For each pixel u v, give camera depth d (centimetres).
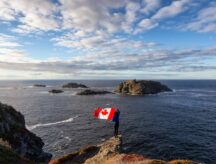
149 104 14500
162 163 2427
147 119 9800
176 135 7200
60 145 6488
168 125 8606
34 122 9450
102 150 3528
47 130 8125
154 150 5847
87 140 6912
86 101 16512
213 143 6372
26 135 5606
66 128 8412
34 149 5484
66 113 11612
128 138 6900
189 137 6975
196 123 8944
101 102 15825
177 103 14875
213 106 13562
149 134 7338
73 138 7119
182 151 5753
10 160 2395
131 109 12606
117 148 3441
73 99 17900
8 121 5416
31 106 14138
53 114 11319
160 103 14925
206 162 5109
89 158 3409
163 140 6662
